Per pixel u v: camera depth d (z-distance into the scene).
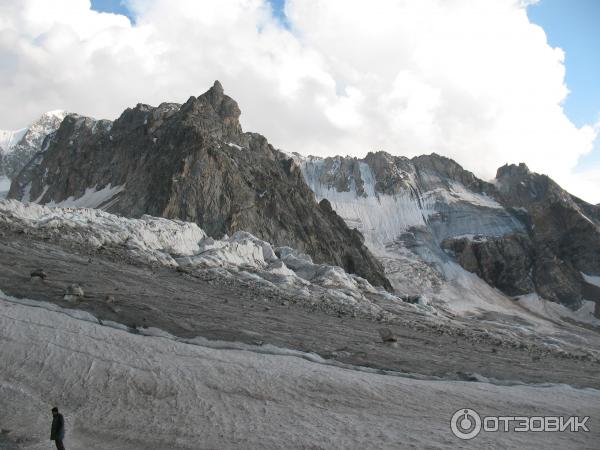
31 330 25.66
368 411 23.33
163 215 106.50
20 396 21.33
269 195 123.88
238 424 20.98
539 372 37.50
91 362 24.03
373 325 47.25
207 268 58.47
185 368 24.77
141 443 19.30
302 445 19.64
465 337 53.31
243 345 29.30
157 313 31.75
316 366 27.72
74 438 19.30
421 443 20.55
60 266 38.41
